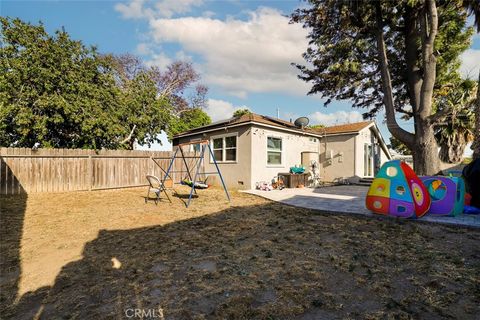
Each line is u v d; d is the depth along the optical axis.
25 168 9.42
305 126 14.23
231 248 3.84
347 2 10.71
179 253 3.68
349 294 2.51
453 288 2.57
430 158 9.59
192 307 2.34
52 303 2.49
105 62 15.38
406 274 2.89
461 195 5.41
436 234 4.26
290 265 3.20
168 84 27.30
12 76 10.88
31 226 5.26
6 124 11.19
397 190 5.22
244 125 11.36
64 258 3.59
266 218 5.71
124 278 2.96
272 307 2.31
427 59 9.63
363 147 14.67
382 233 4.38
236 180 11.80
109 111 14.39
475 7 8.94
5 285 2.86
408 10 10.99
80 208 7.15
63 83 12.19
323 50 13.27
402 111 14.27
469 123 12.28
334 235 4.36
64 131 13.35
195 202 8.12
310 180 13.12
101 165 11.25
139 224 5.39
